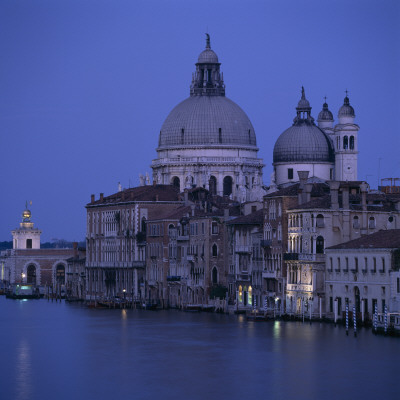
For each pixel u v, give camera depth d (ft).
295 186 571.69
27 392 371.15
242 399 355.77
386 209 547.90
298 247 547.49
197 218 652.48
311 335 473.26
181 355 433.89
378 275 491.31
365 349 429.79
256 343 457.27
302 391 364.79
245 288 604.08
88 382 384.68
